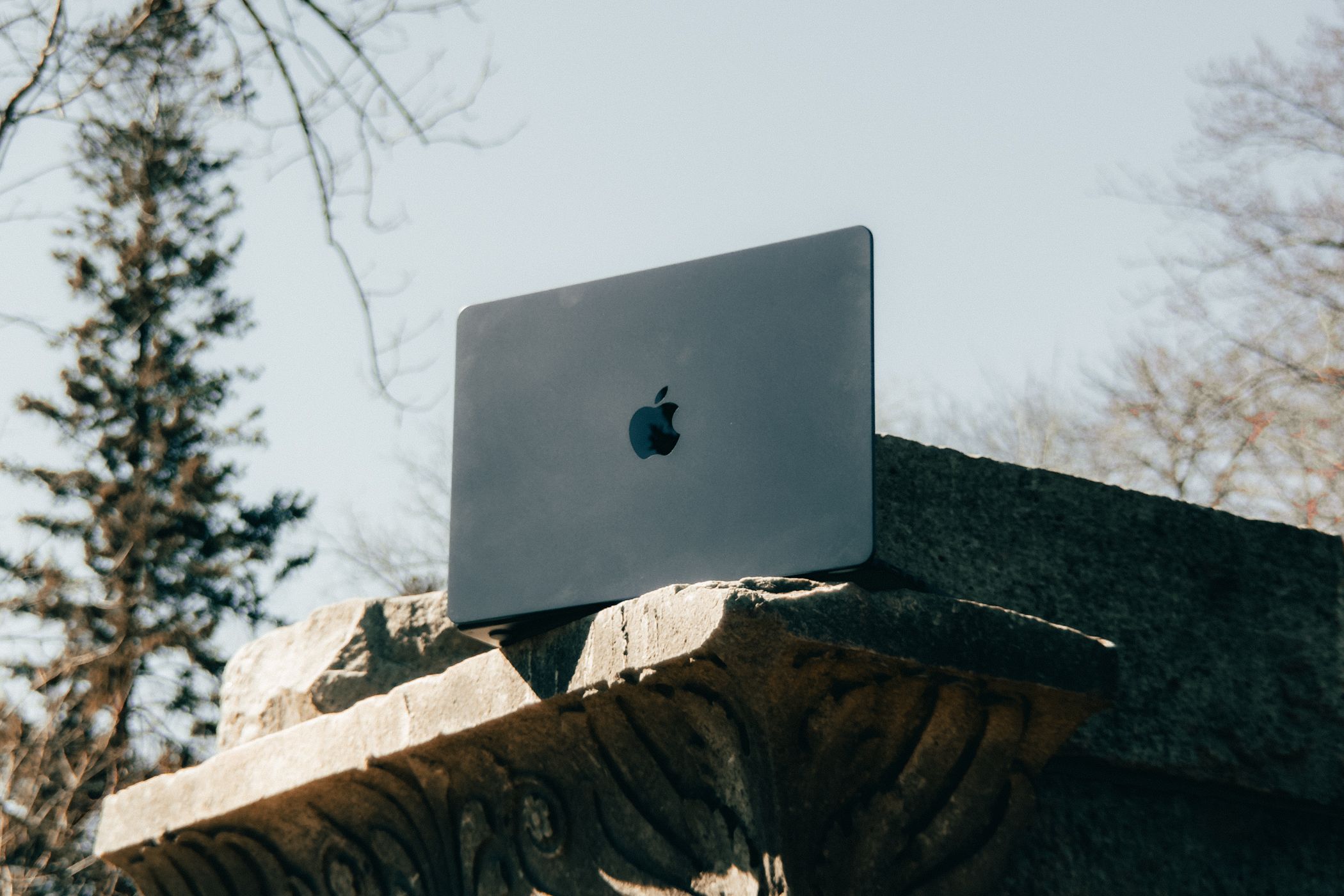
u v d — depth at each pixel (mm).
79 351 15031
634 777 2281
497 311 2580
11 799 8906
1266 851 2736
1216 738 2725
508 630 2404
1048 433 13070
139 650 12953
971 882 2182
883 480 2635
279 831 2865
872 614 2037
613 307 2455
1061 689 2133
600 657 2199
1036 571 2719
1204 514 2922
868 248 2256
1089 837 2590
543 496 2395
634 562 2260
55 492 14664
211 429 15883
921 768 2162
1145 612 2779
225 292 15172
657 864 2234
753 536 2172
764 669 1994
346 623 3301
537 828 2420
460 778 2551
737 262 2363
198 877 3025
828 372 2209
